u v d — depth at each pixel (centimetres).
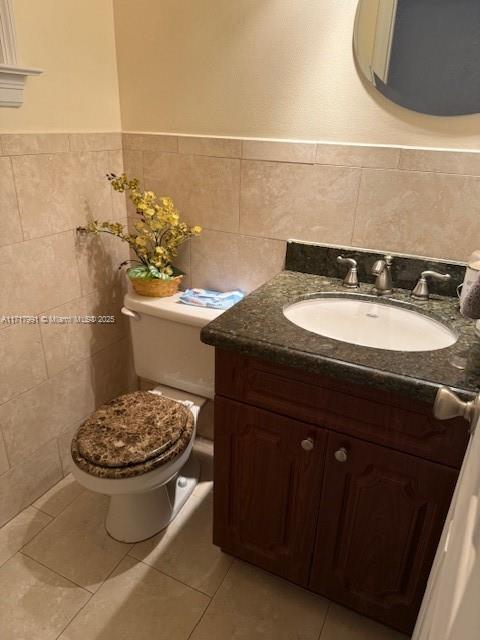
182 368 170
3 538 155
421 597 116
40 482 171
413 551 112
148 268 165
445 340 120
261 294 135
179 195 168
